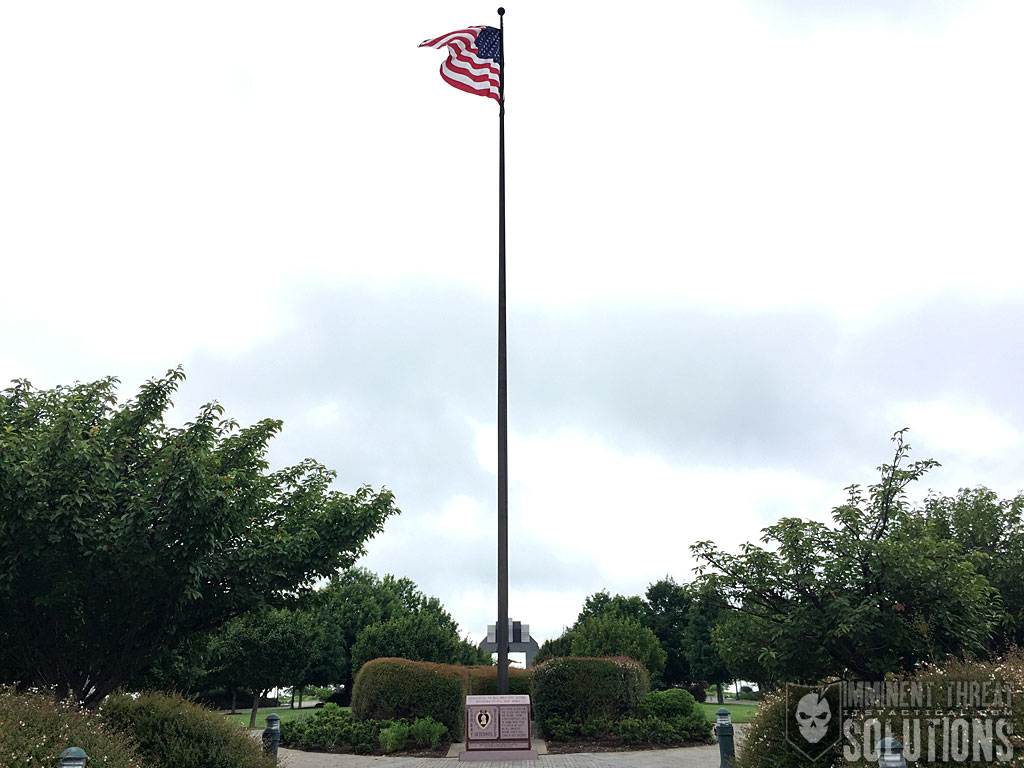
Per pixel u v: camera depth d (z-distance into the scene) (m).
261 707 49.22
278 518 14.62
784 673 12.65
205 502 11.53
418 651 40.12
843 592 11.95
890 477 12.77
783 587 12.50
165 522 11.58
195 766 10.46
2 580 11.00
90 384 13.95
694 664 55.47
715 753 17.22
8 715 8.44
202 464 11.95
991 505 15.34
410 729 19.53
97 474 11.43
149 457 12.84
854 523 12.58
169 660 15.48
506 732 16.64
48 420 13.62
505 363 18.02
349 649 51.38
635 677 20.91
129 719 10.74
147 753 10.23
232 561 12.88
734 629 13.38
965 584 11.40
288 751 19.50
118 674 12.75
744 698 58.97
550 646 52.72
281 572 13.26
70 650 13.14
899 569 11.33
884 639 11.73
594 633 38.25
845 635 11.40
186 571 11.62
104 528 11.34
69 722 8.89
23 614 12.11
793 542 12.46
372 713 20.50
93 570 11.49
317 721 21.22
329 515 14.21
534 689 20.84
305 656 31.42
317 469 15.71
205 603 13.05
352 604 52.81
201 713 11.39
